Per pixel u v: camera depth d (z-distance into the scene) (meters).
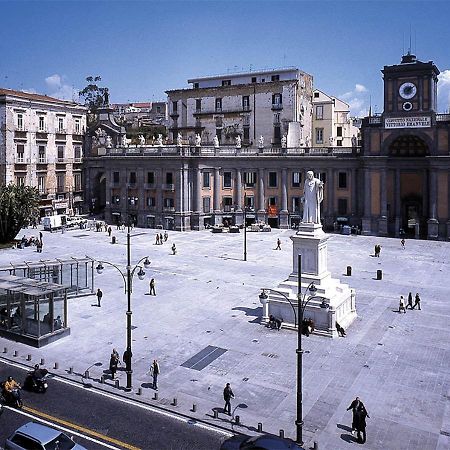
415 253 64.44
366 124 77.56
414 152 77.00
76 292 44.72
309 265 36.69
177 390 27.41
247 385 27.98
